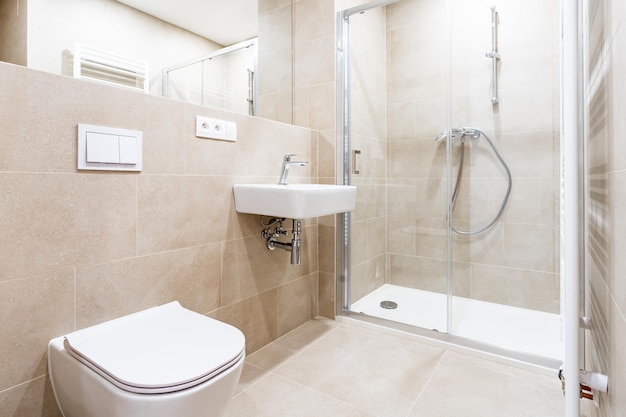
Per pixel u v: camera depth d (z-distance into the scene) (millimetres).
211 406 869
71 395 974
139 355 909
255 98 1960
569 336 699
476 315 2158
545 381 1500
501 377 1537
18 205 968
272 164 1827
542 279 2135
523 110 2133
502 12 2168
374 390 1442
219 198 1550
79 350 933
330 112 2119
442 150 2367
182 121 1379
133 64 1370
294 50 2246
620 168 618
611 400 703
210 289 1527
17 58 1069
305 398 1388
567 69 701
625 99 572
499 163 2221
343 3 2180
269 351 1768
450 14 2113
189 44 1589
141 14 1397
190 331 1062
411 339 1912
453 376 1547
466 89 2293
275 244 1790
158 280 1322
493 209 2256
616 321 655
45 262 1026
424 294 2451
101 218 1146
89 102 1100
